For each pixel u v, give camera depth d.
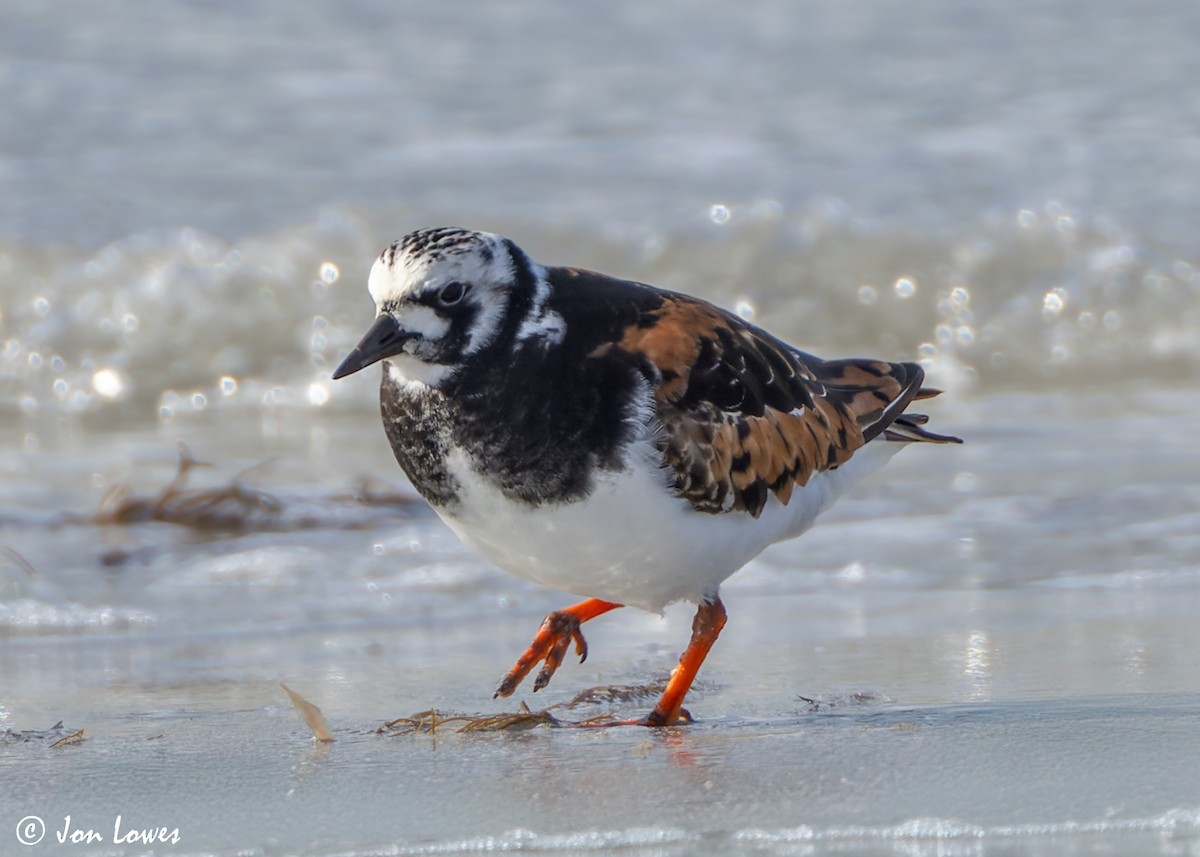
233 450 15.84
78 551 12.07
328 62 28.69
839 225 22.22
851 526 12.64
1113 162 25.08
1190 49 30.55
